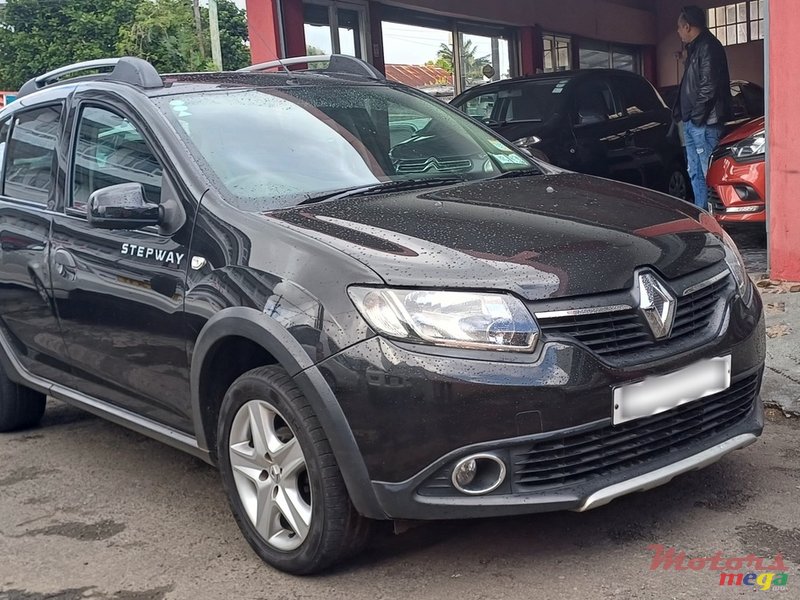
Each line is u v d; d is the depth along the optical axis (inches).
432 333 111.8
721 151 303.4
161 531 147.3
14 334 186.7
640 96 430.0
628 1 742.5
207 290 131.5
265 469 128.3
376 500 115.3
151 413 152.7
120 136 158.9
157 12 1106.7
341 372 114.2
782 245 249.6
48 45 1154.7
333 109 167.3
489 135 180.1
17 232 178.9
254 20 371.6
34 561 139.5
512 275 115.0
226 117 155.4
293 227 127.4
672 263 125.4
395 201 139.6
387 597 120.2
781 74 239.9
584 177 163.2
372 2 487.5
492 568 125.3
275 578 128.2
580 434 114.3
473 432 110.9
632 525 134.9
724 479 148.6
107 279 151.7
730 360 128.1
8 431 204.7
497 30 595.2
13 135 194.1
